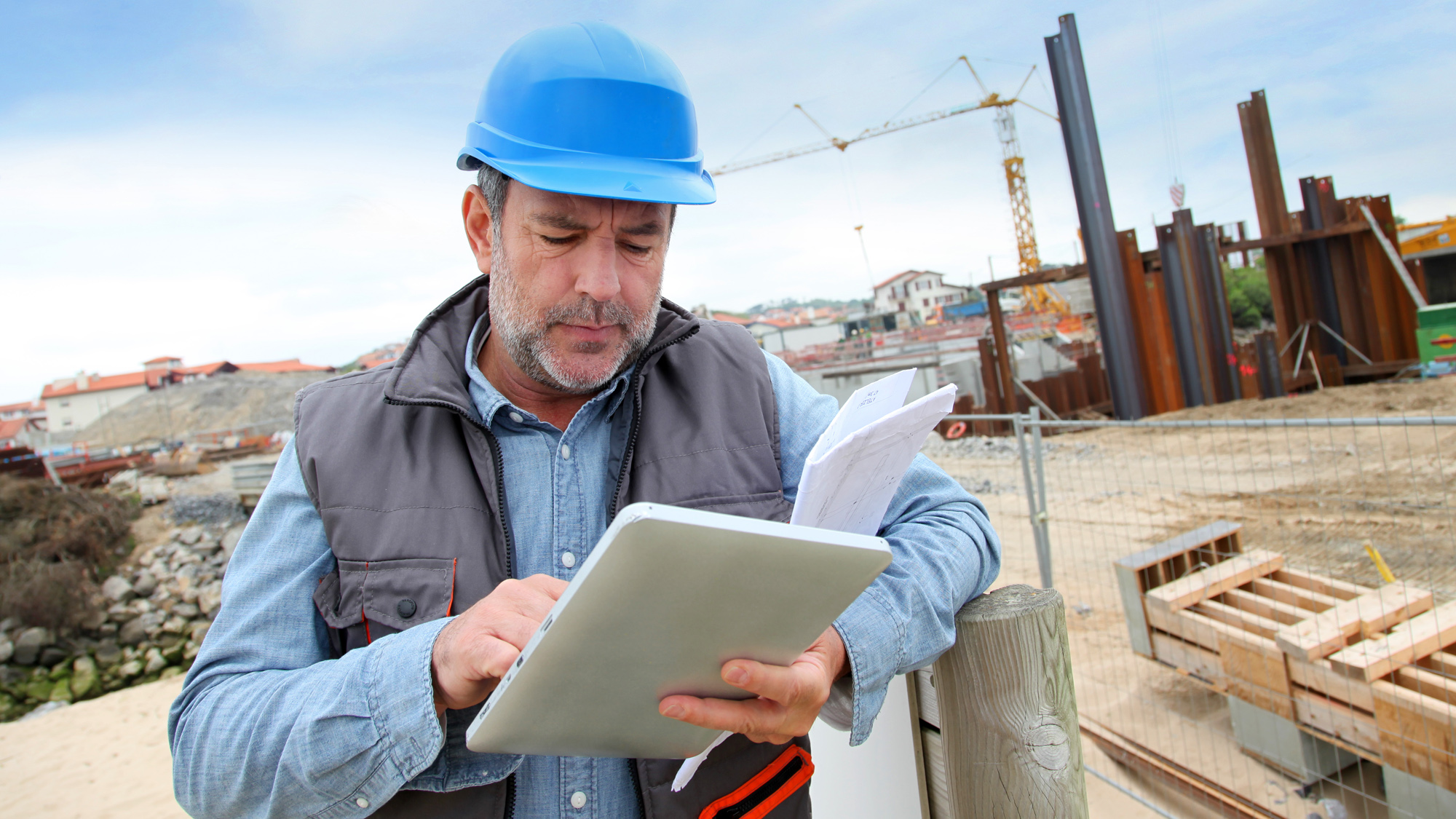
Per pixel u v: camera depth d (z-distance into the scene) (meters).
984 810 1.18
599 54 0.99
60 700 9.75
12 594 10.78
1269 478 9.27
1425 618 2.94
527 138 0.98
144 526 13.46
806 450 1.23
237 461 17.08
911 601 1.04
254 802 0.90
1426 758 2.54
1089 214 14.57
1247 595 3.49
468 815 0.97
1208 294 14.30
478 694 0.85
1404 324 14.53
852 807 1.48
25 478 14.54
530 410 1.17
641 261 1.03
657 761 1.01
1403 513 7.10
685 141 1.04
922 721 1.33
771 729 0.78
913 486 1.25
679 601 0.62
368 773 0.86
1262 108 14.80
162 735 8.01
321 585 1.04
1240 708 3.22
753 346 1.29
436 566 1.01
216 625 1.00
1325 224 14.74
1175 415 14.20
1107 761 3.52
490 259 1.12
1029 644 1.15
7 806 6.79
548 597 0.85
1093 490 9.76
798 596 0.66
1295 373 14.51
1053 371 20.91
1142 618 3.67
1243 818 2.95
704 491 1.11
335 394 1.11
